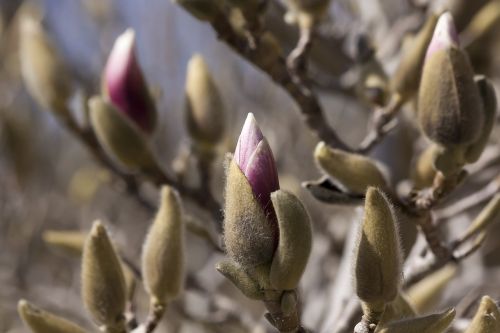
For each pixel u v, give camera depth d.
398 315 0.36
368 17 0.66
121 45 0.47
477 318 0.34
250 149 0.34
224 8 0.44
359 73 0.47
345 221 0.66
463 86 0.37
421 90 0.37
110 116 0.46
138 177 0.50
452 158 0.38
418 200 0.39
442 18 0.37
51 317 0.38
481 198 0.46
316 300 0.59
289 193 0.33
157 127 0.48
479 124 0.37
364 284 0.34
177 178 0.49
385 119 0.46
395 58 0.54
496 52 0.60
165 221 0.39
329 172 0.38
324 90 0.58
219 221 0.49
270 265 0.34
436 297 0.46
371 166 0.38
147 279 0.39
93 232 0.38
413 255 0.43
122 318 0.38
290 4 0.45
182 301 0.54
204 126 0.48
